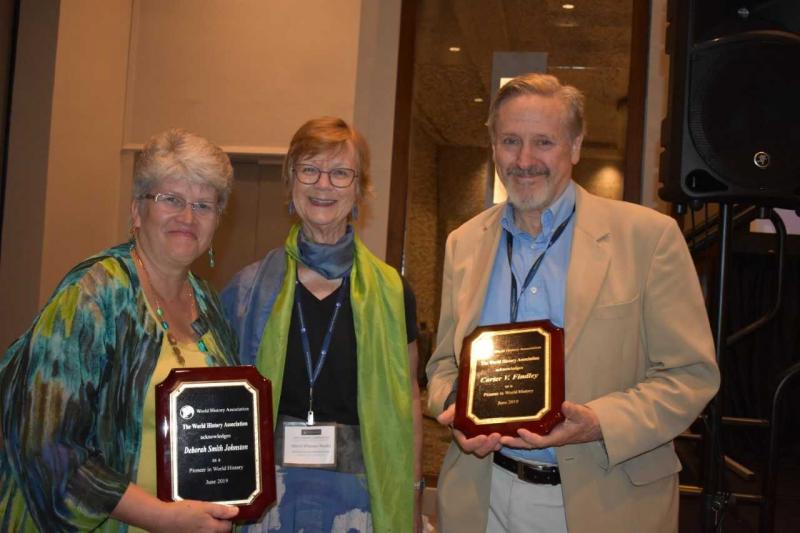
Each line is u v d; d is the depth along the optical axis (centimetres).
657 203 461
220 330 187
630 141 467
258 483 155
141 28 576
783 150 223
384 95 493
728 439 390
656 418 169
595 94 474
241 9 566
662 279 179
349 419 198
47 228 517
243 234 570
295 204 203
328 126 203
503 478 186
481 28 489
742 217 304
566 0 481
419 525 213
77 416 147
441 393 197
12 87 524
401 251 482
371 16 497
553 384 167
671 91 234
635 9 470
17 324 514
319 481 192
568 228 192
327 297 205
